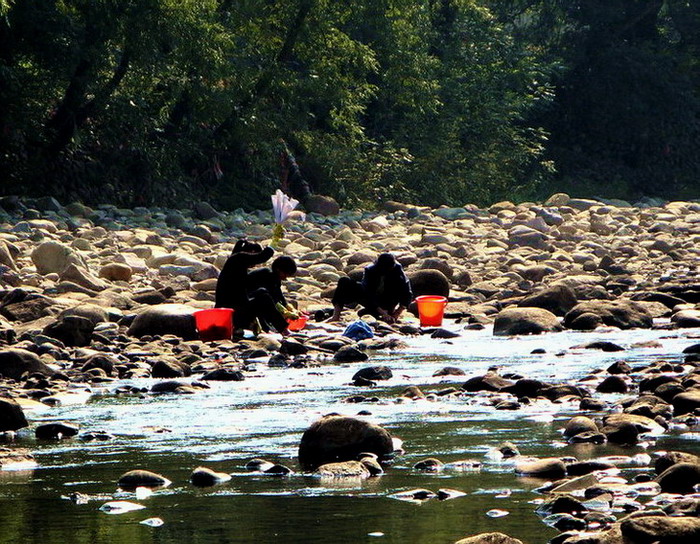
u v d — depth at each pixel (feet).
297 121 363.15
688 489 50.90
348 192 392.68
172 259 212.23
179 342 126.93
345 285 151.12
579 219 343.67
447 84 443.32
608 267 216.54
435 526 45.57
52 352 114.73
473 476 56.18
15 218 271.08
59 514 49.44
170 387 92.68
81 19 303.27
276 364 110.83
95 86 311.88
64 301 154.51
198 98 324.60
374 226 304.09
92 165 332.39
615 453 60.90
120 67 307.78
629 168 565.53
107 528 46.47
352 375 102.22
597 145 570.05
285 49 357.00
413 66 401.70
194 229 271.08
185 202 348.79
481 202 444.14
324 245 249.96
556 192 525.75
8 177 310.45
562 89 570.87
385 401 83.51
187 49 304.91
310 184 391.24
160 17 295.89
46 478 58.13
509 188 474.49
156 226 283.79
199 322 129.70
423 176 424.87
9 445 68.64
